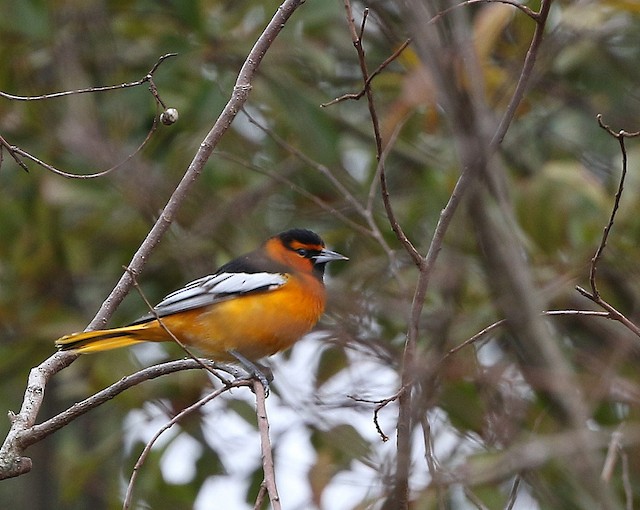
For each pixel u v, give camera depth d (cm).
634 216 1249
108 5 1355
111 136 1273
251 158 1330
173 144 1311
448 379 990
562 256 1232
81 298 1382
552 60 1247
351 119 1420
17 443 734
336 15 1262
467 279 1183
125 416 1455
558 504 1066
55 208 1335
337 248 1330
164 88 1299
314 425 1109
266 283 977
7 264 1364
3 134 1323
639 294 1234
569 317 1243
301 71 1370
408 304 1060
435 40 849
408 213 1297
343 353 1110
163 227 779
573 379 1025
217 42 1276
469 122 812
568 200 1223
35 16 1294
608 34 1323
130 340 884
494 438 996
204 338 968
